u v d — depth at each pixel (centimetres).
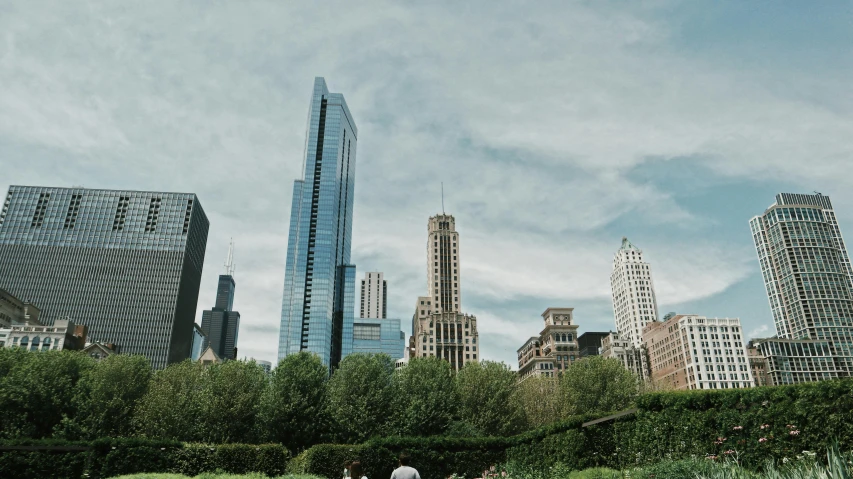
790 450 1930
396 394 6675
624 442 3036
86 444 3494
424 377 6981
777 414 2027
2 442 3391
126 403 6450
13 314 16862
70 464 3419
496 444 4316
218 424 6100
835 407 1809
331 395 6512
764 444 2039
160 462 3578
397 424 6284
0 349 6981
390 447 4050
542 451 3894
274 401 6075
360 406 6216
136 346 19975
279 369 6450
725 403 2328
